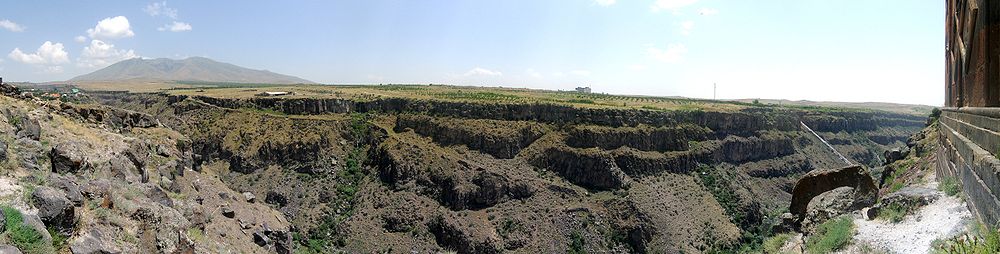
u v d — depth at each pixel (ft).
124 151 116.47
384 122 507.71
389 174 416.26
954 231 64.75
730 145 508.53
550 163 431.43
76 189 73.05
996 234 51.49
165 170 132.46
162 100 608.60
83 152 99.19
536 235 344.49
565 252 332.19
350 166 443.73
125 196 84.28
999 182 53.62
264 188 407.23
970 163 70.18
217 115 508.53
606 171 404.57
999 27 70.79
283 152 444.55
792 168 534.37
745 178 481.87
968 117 81.20
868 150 654.12
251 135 465.06
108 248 65.72
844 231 81.10
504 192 383.65
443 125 468.75
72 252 61.36
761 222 357.00
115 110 159.22
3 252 49.16
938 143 119.75
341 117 506.48
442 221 355.77
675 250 328.70
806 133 625.00
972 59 85.35
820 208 105.60
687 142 472.44
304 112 513.86
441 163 414.41
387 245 338.95
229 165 439.22
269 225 147.54
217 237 107.24
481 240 334.85
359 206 381.81
